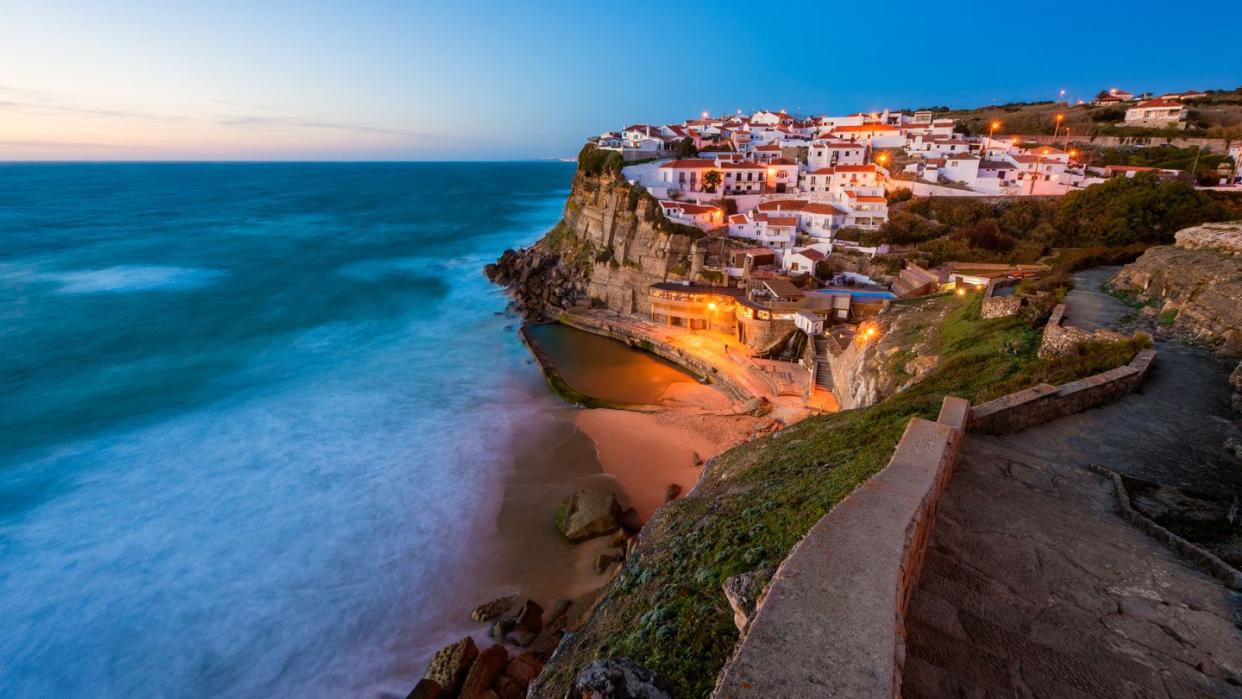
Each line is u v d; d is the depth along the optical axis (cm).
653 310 6303
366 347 5647
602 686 734
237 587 2441
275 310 6775
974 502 1136
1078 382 1712
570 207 8600
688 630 962
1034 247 5694
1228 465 1344
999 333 2795
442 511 2961
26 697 2002
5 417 3950
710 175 8075
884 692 490
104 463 3375
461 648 1981
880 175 7669
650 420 4050
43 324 5972
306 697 1995
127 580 2472
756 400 4244
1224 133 8019
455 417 4091
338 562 2594
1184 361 2070
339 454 3525
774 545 1155
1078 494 1198
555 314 6944
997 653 732
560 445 3716
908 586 764
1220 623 800
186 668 2098
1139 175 5822
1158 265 2998
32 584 2439
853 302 5300
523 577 2509
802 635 557
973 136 9650
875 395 3141
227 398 4331
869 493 871
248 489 3128
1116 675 704
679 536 1540
